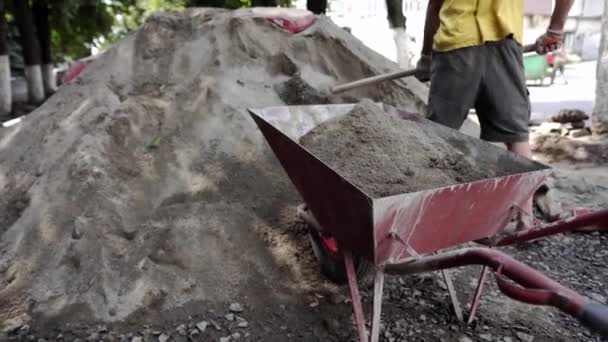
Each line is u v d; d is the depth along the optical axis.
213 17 4.83
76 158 3.40
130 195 3.29
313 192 2.45
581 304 1.50
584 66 23.20
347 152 2.61
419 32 26.30
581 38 27.25
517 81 3.47
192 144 3.66
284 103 4.27
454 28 3.42
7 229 3.38
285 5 13.21
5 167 3.98
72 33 17.69
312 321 2.74
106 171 3.36
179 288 2.86
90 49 20.14
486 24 3.37
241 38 4.50
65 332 2.62
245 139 3.71
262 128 2.67
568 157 6.16
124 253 2.98
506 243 2.40
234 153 3.62
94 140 3.50
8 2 14.25
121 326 2.66
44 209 3.24
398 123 2.86
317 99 4.35
